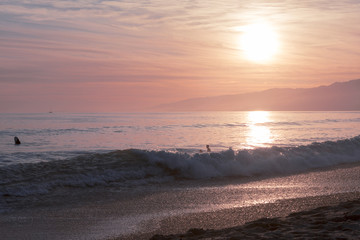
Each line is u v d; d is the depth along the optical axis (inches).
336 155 721.6
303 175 560.7
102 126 2733.8
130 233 284.0
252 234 220.1
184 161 564.1
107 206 374.9
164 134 1856.5
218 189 458.6
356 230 214.1
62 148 1251.2
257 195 419.5
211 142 1413.6
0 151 1140.5
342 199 386.9
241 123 3127.5
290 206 359.3
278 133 1867.6
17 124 3191.4
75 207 370.6
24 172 492.1
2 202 386.3
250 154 618.5
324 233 210.2
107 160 569.6
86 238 274.4
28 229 298.5
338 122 3218.5
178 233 273.0
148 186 476.1
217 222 308.5
